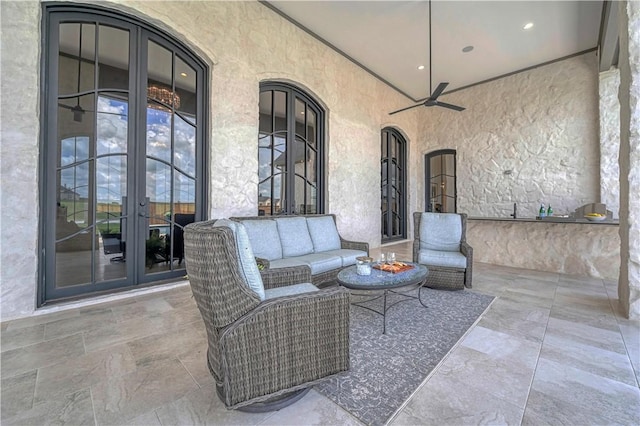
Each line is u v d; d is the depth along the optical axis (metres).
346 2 4.21
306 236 3.72
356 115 6.03
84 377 1.69
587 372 1.74
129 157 3.30
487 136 6.82
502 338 2.18
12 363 1.84
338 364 1.57
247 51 4.09
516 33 4.93
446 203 7.79
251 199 4.11
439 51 5.54
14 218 2.52
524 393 1.55
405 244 7.20
